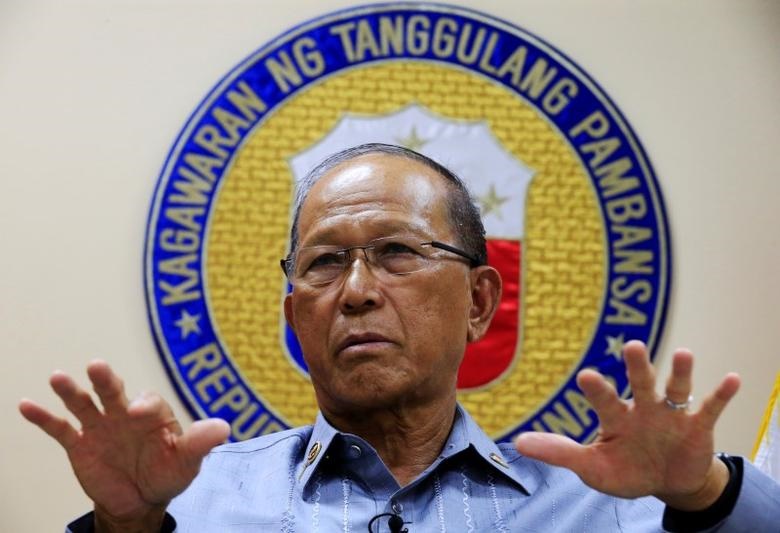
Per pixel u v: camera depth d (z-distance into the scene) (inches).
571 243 169.2
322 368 101.8
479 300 113.0
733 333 167.6
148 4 177.3
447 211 107.4
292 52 174.9
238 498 102.5
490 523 99.3
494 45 174.9
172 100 174.9
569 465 80.6
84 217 170.9
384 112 173.3
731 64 175.6
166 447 80.1
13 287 168.6
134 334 167.0
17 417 165.2
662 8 176.4
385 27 175.6
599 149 171.3
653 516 99.7
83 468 79.7
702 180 172.4
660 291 166.9
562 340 166.2
